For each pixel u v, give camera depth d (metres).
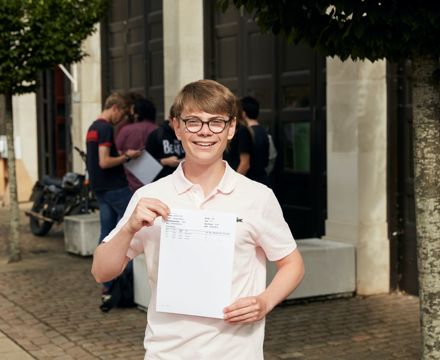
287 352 5.50
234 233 2.54
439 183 4.11
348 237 7.07
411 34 3.80
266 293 2.62
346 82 7.00
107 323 6.36
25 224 12.10
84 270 8.48
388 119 7.04
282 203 8.64
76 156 12.53
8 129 8.81
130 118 7.61
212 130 2.59
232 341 2.60
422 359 4.24
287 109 8.50
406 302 6.84
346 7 3.77
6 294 7.41
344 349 5.56
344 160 7.09
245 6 4.10
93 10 8.25
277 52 8.59
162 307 2.56
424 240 4.16
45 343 5.85
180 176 2.67
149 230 2.64
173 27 9.59
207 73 9.61
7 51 7.95
